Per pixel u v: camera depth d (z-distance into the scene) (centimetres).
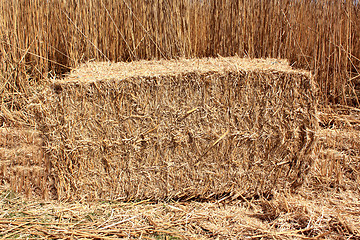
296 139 215
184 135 210
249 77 204
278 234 182
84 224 193
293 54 343
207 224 196
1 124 294
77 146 208
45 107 205
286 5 334
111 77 204
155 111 206
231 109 208
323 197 223
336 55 313
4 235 182
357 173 244
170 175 217
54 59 348
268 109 209
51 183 222
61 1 332
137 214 204
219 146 213
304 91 208
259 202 222
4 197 222
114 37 342
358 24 332
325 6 313
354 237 177
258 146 216
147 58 347
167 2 332
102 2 331
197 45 357
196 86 204
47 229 187
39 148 228
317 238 177
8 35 326
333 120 300
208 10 348
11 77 329
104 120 207
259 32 344
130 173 216
